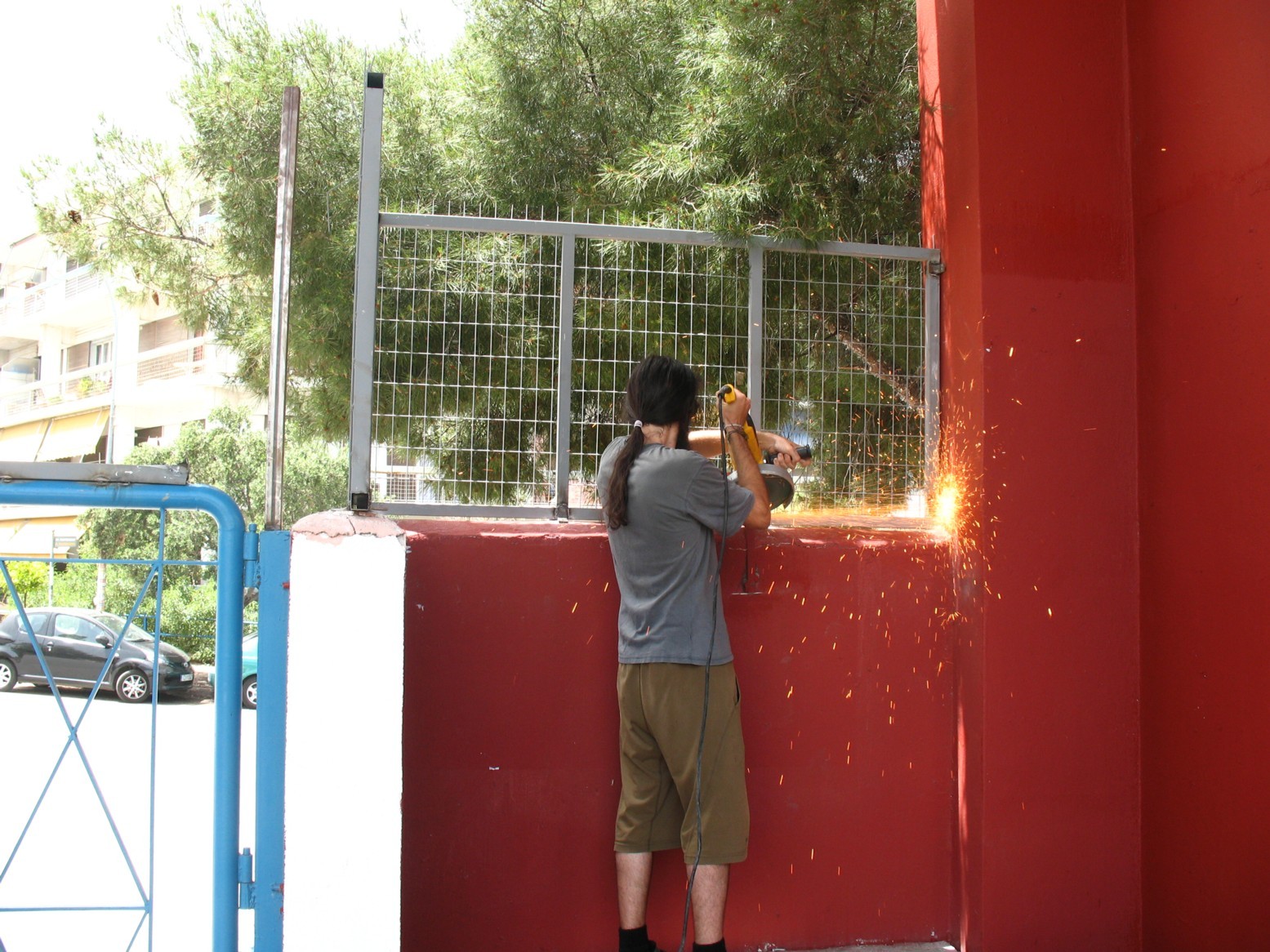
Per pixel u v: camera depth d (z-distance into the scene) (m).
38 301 31.75
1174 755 2.84
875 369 3.26
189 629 8.82
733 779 2.57
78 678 4.79
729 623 2.96
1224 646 2.66
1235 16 2.62
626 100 5.55
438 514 2.99
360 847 2.13
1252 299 2.57
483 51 5.80
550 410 3.13
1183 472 2.82
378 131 2.88
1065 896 2.93
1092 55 3.05
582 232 3.04
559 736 2.84
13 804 6.96
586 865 2.84
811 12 3.90
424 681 2.80
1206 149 2.73
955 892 3.04
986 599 2.91
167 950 4.06
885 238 4.40
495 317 3.26
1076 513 2.98
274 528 2.26
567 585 2.85
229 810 2.19
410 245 3.05
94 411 26.58
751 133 3.97
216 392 24.41
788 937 2.97
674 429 2.76
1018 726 2.92
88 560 2.14
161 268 7.58
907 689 3.05
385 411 3.01
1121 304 3.04
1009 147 2.99
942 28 3.23
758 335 3.16
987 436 2.93
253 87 6.38
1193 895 2.75
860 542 3.04
